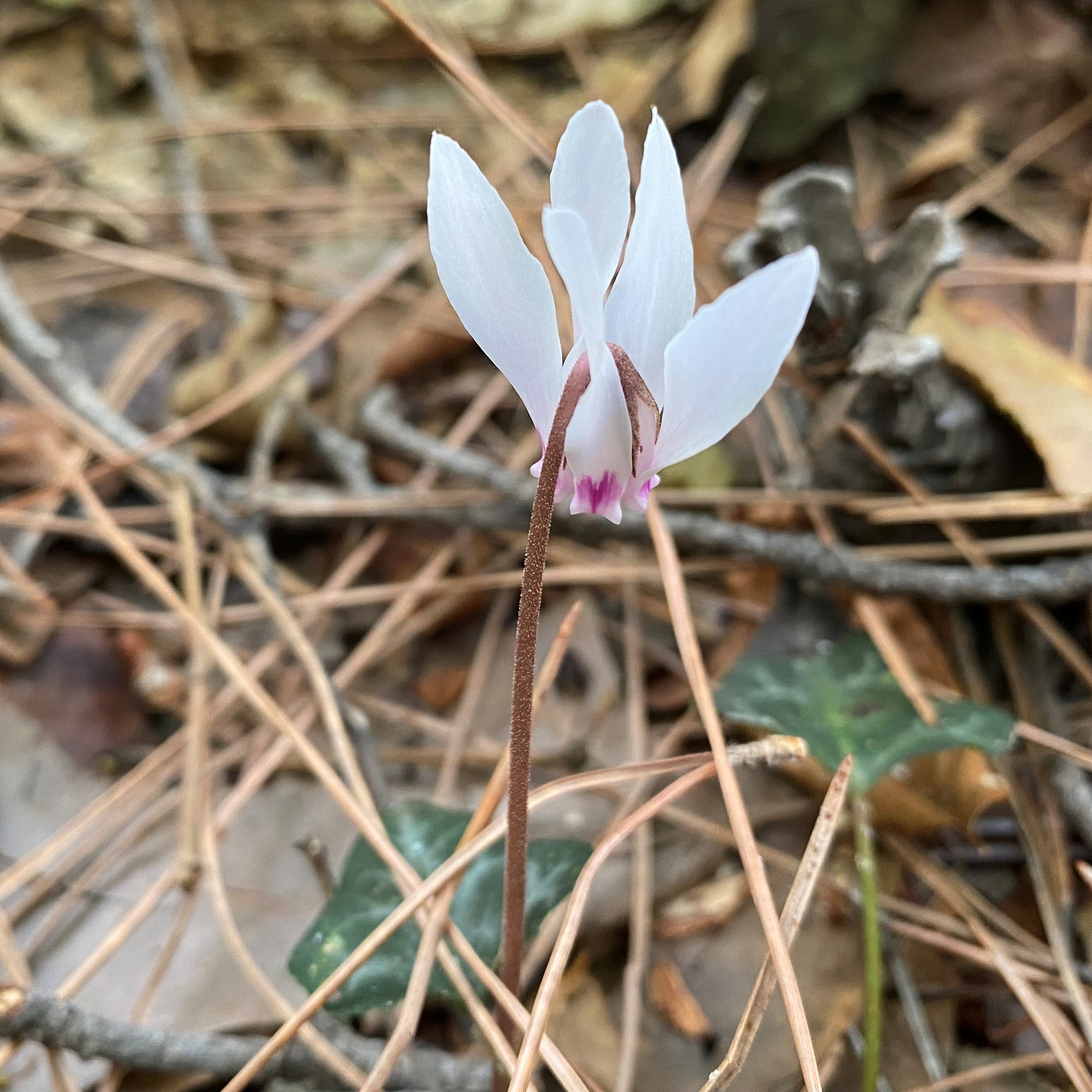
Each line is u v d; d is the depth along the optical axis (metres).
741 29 0.22
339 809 0.13
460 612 0.16
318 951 0.11
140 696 0.15
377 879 0.11
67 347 0.19
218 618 0.15
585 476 0.08
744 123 0.22
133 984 0.12
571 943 0.10
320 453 0.17
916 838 0.13
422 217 0.22
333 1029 0.11
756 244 0.15
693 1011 0.12
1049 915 0.12
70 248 0.20
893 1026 0.12
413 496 0.16
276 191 0.22
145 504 0.17
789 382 0.16
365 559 0.16
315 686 0.13
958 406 0.15
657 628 0.16
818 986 0.12
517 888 0.10
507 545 0.17
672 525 0.15
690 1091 0.11
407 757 0.14
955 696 0.14
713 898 0.13
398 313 0.19
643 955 0.12
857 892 0.13
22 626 0.15
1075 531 0.15
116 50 0.24
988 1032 0.12
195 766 0.13
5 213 0.21
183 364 0.19
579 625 0.16
